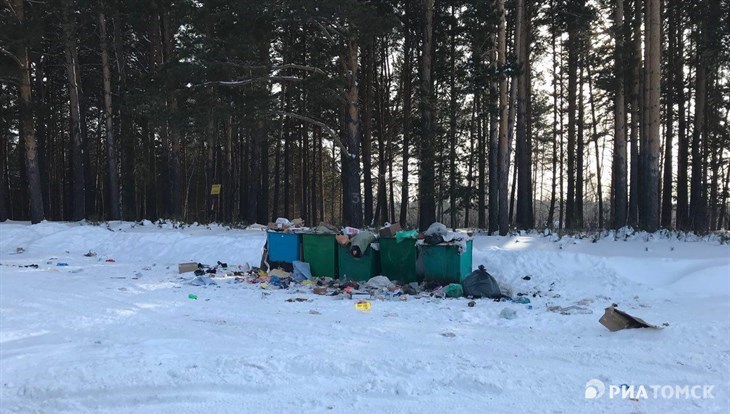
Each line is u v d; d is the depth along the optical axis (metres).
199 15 17.17
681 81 24.25
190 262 12.76
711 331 6.12
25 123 21.64
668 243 12.93
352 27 16.45
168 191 27.73
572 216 24.98
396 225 10.99
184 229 18.55
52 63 29.08
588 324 6.87
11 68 20.98
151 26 23.25
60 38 23.28
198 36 17.81
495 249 11.72
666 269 9.88
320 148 32.34
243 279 10.94
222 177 35.78
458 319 7.25
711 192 31.19
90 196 31.84
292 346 5.75
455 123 22.70
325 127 18.42
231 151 32.22
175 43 22.48
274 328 6.64
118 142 27.59
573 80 26.23
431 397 4.31
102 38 23.39
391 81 29.03
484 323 7.02
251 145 26.34
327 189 44.50
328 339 6.08
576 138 34.81
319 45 20.02
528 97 25.55
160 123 18.20
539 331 6.54
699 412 3.98
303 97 26.17
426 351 5.59
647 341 5.89
